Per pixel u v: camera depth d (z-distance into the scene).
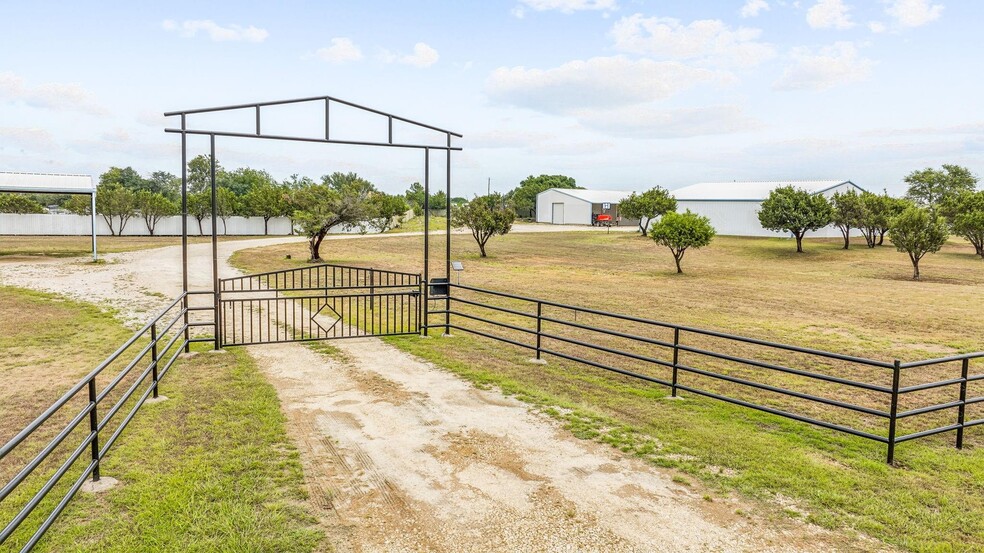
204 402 7.45
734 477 5.44
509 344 11.77
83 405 7.54
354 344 11.21
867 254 39.56
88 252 33.06
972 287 24.56
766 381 9.73
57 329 12.65
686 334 13.98
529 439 6.37
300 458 5.77
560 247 43.38
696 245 28.78
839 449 6.31
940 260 36.34
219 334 10.55
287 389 8.20
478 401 7.72
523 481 5.34
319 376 8.90
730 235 54.06
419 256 34.53
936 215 28.12
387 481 5.30
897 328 15.29
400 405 7.52
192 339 10.64
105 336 12.02
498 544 4.29
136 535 4.25
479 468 5.61
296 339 11.29
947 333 14.68
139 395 7.78
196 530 4.32
